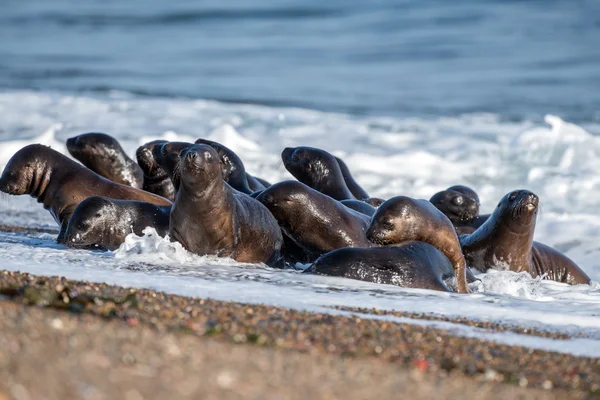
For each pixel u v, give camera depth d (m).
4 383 18.25
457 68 145.25
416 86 132.62
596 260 56.00
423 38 168.50
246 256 43.59
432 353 26.48
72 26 199.50
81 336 22.06
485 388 22.61
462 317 32.69
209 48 169.00
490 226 49.69
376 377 21.94
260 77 141.62
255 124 93.12
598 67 142.62
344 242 45.12
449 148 84.00
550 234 60.25
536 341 29.42
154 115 96.56
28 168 50.22
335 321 29.44
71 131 86.44
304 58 157.12
